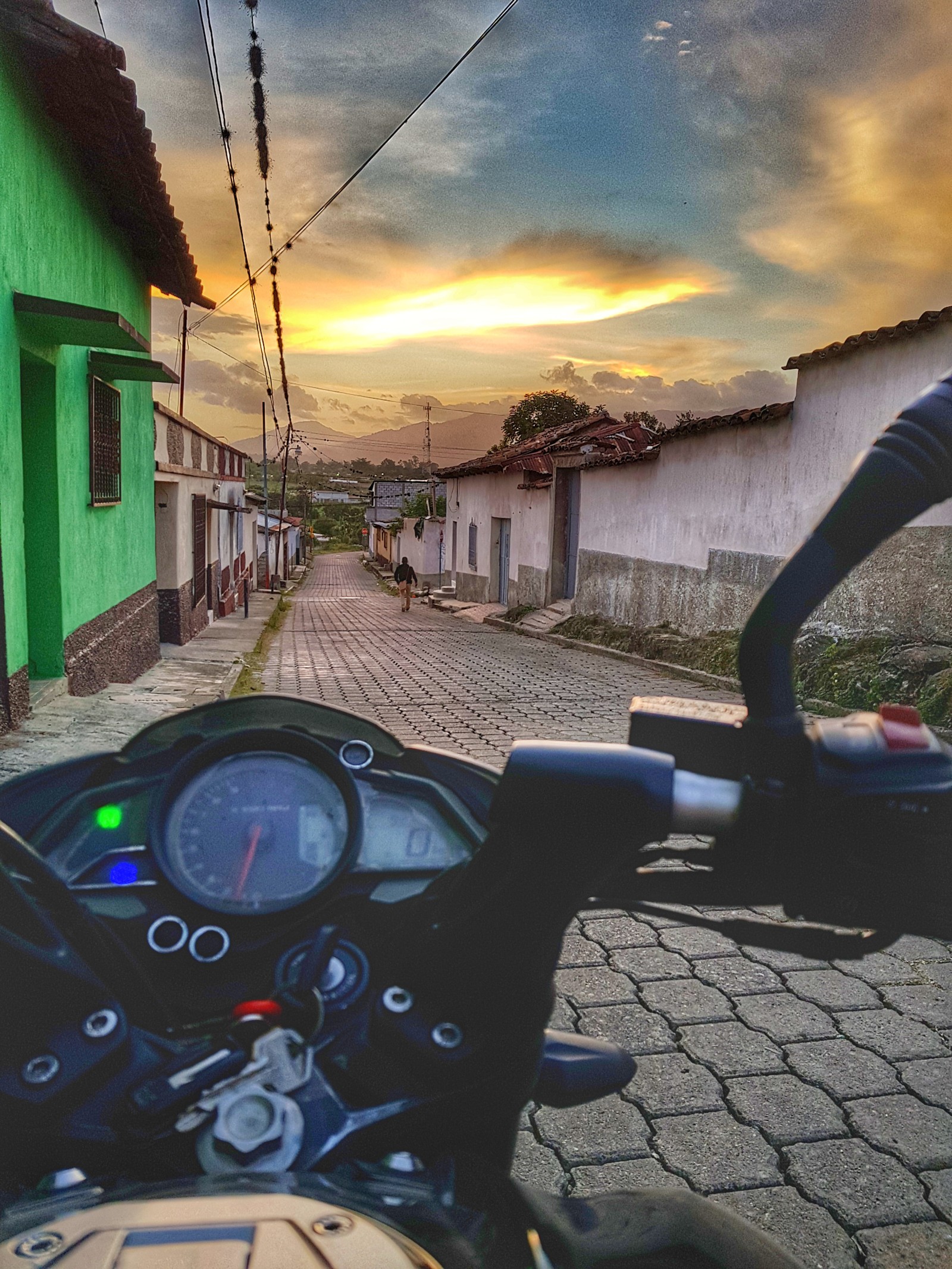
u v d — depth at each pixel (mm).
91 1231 648
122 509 10398
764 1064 2945
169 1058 970
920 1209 2279
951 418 850
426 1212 798
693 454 13008
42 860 1018
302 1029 957
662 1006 3328
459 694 10305
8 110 6305
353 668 12750
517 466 21281
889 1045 3076
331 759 1254
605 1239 1087
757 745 879
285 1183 773
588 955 3734
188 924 1154
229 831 1222
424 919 1073
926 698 7719
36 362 7340
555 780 902
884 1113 2686
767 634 873
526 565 21016
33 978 984
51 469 7645
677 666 12180
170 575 14883
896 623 8844
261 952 1146
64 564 7867
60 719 6875
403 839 1254
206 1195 731
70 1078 941
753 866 919
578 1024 3193
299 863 1208
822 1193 2332
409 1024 1029
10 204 6414
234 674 11414
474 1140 1041
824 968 3643
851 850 857
